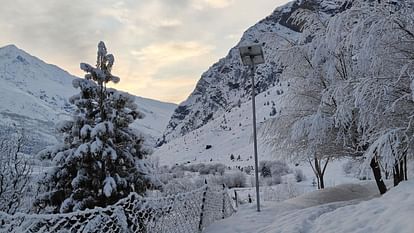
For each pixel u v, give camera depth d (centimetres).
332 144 1257
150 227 591
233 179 4256
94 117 864
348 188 1548
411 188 693
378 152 923
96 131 791
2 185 1131
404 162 1227
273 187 3462
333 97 1110
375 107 975
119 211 514
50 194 836
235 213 997
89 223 462
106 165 814
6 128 1349
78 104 851
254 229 760
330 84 1202
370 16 1002
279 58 1361
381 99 965
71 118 874
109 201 796
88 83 850
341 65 1209
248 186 4275
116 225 512
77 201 798
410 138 962
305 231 640
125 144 882
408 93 961
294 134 1179
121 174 843
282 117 1334
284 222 745
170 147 19012
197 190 779
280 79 1400
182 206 692
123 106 887
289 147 1341
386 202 650
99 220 475
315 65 1233
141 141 903
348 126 1164
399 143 930
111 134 811
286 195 2617
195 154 15300
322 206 916
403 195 651
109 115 854
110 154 790
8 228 371
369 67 1003
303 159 1358
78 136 852
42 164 891
